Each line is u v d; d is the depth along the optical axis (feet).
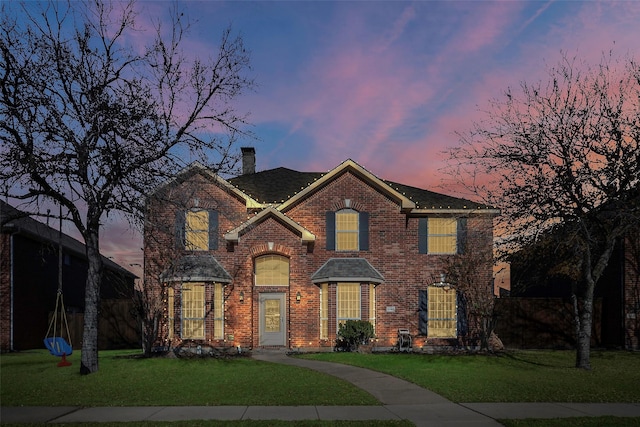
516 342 78.64
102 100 49.49
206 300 72.33
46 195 50.85
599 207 56.70
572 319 79.10
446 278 77.05
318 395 41.32
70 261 100.12
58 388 43.80
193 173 59.67
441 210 77.51
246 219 76.69
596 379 48.96
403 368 54.95
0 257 77.71
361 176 78.54
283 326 76.33
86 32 50.55
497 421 33.37
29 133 47.14
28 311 82.07
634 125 54.80
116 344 79.56
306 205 78.18
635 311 77.87
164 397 40.60
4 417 34.37
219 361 60.13
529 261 78.64
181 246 71.05
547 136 56.03
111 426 31.42
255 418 33.78
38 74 48.88
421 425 32.30
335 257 77.00
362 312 73.77
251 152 98.02
